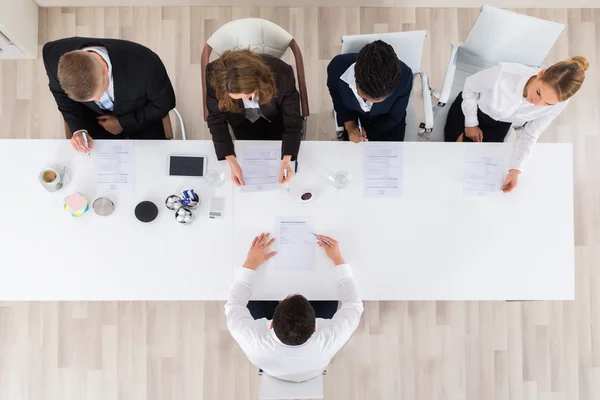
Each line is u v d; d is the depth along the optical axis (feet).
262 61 5.27
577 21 9.46
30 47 8.93
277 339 5.45
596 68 9.42
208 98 6.07
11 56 9.04
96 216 6.43
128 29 9.30
